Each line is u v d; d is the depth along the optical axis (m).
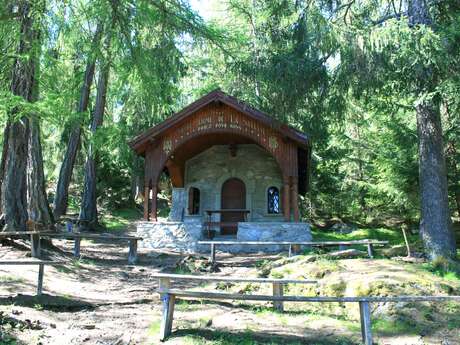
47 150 22.91
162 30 9.92
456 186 14.95
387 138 16.23
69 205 24.86
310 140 13.91
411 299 4.68
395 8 11.43
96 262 11.25
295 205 14.60
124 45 9.66
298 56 10.59
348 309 6.94
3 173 11.20
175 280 9.32
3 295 6.60
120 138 18.31
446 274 8.10
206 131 15.19
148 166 15.60
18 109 9.49
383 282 7.07
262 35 11.82
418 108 10.25
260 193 17.30
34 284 7.64
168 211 26.94
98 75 19.09
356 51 9.57
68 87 14.06
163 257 12.85
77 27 10.23
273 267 9.51
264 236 14.46
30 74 10.26
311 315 6.40
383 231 21.06
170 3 9.81
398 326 5.86
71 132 18.86
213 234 16.84
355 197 23.89
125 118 20.95
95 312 6.19
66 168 18.89
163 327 4.99
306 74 10.35
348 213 25.61
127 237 11.70
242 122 15.04
